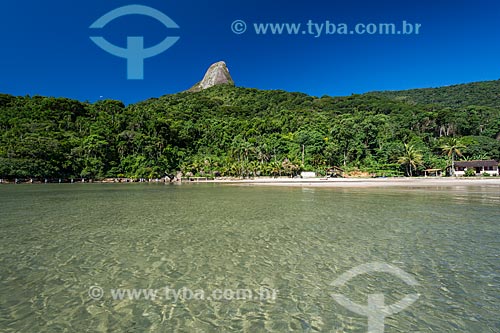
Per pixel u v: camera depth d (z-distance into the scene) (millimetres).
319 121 119625
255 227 13812
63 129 105125
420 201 24094
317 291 6863
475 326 5387
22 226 14312
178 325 5520
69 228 13789
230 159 91188
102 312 5984
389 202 23562
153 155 96625
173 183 69875
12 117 106625
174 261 8969
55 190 43938
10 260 9062
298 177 77625
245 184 58750
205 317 5805
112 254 9672
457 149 79062
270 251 9914
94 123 109375
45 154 77188
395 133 99188
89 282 7422
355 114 133500
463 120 107625
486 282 7219
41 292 6855
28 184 66562
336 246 10445
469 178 63219
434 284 7156
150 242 11172
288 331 5309
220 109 151125
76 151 85188
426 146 96625
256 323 5578
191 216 17188
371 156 89812
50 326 5457
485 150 91375
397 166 79562
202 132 115750
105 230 13305
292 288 7035
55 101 117938
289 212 18516
